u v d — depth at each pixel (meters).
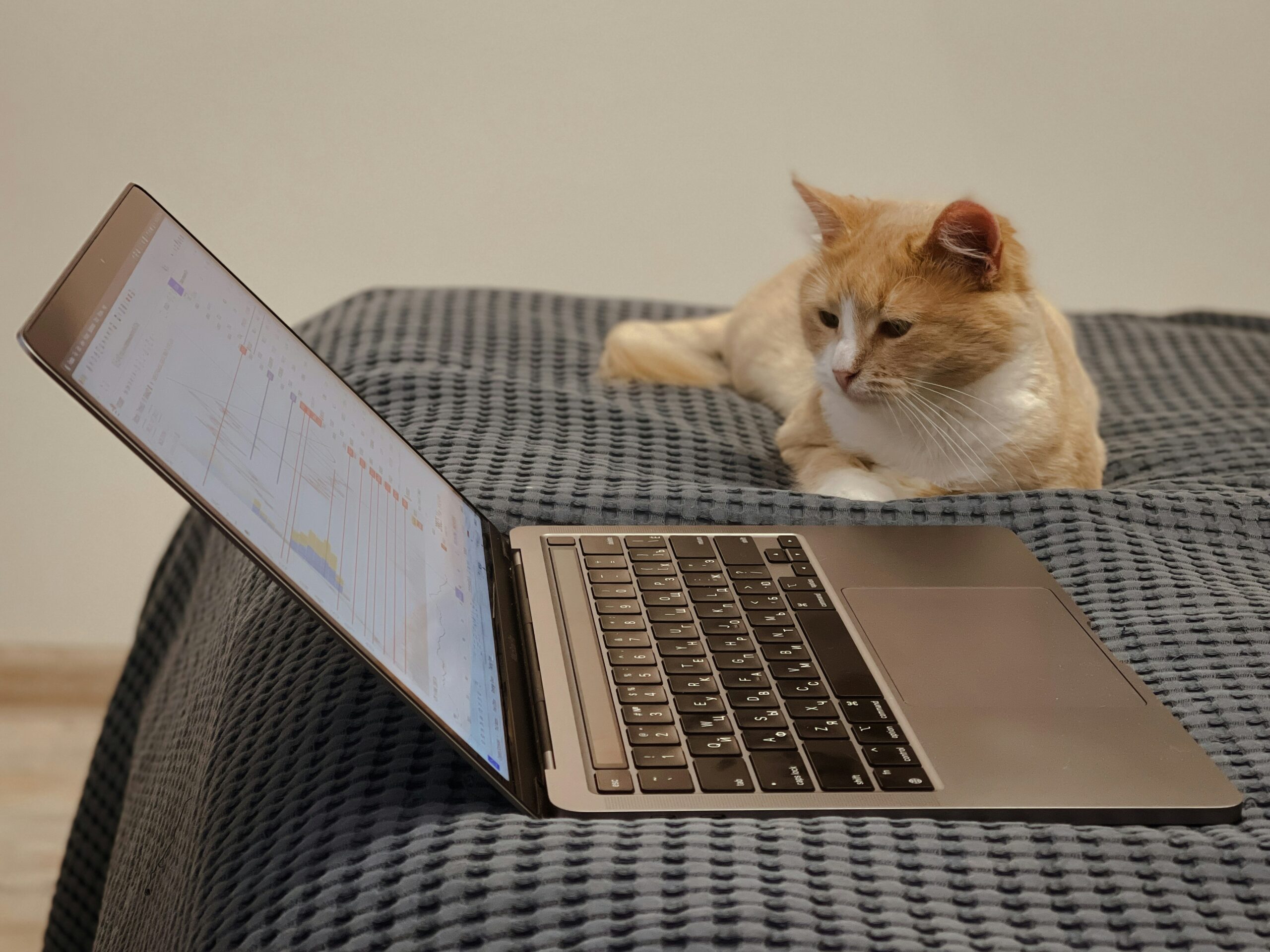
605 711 0.54
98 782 1.05
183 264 0.58
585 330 1.30
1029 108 1.84
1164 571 0.74
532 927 0.41
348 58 1.69
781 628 0.63
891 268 0.96
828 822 0.48
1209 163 1.89
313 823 0.48
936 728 0.54
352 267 1.82
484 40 1.72
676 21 1.75
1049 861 0.46
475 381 1.01
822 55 1.79
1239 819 0.50
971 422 0.97
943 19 1.78
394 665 0.46
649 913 0.42
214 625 0.85
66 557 1.83
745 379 1.23
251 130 1.70
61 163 1.65
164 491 1.81
